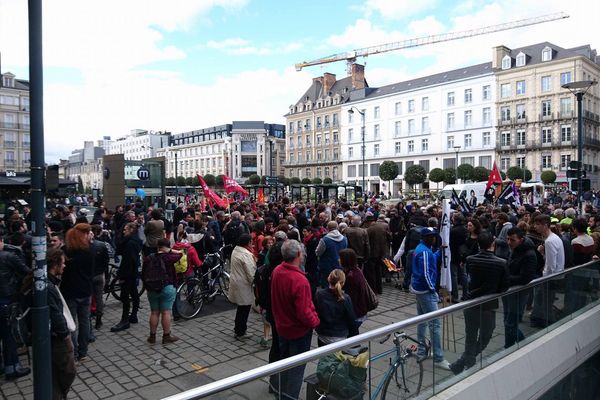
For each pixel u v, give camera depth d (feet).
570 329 24.14
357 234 29.58
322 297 15.57
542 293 22.62
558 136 182.70
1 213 67.36
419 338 15.56
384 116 233.55
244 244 22.99
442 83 211.20
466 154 205.36
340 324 15.46
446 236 25.13
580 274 26.43
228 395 9.77
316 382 11.87
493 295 18.89
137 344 21.94
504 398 18.54
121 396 16.49
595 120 192.24
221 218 39.06
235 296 22.34
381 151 235.40
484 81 199.72
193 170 362.94
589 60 180.34
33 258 13.50
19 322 14.19
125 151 462.60
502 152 196.34
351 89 257.96
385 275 37.45
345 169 254.06
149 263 21.90
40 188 13.75
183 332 23.86
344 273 16.26
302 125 281.54
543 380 21.71
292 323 15.21
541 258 25.34
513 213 42.73
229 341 22.48
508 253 25.54
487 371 18.31
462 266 30.01
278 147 333.01
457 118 207.62
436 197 124.26
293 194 118.73
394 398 14.38
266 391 10.55
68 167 517.55
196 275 29.68
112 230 42.47
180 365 19.36
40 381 13.46
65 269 19.13
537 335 22.27
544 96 184.96
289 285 15.10
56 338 14.07
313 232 28.55
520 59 192.75
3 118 198.49
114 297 31.22
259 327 25.02
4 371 18.21
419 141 220.23
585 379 27.50
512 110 193.36
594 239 28.71
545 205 49.34
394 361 14.44
